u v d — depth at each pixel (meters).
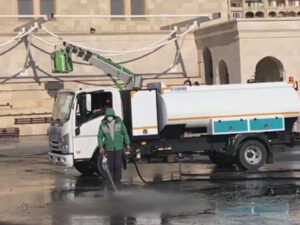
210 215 21.94
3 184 31.56
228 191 27.23
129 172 35.16
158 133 33.44
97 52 74.94
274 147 35.50
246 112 34.25
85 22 81.38
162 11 83.69
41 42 76.06
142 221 21.19
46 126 73.06
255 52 68.38
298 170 33.28
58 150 33.31
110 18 82.50
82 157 32.38
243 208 23.09
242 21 67.94
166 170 35.69
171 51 80.38
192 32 80.69
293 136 35.50
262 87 34.81
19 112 73.19
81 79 77.12
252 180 30.41
